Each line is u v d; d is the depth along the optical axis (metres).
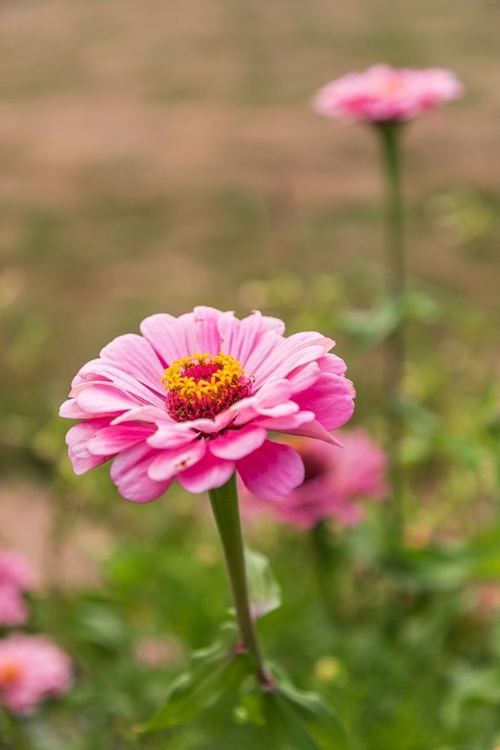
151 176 1.90
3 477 1.08
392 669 0.73
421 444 0.78
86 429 0.52
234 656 0.56
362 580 0.82
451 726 0.69
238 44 2.59
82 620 0.77
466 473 0.82
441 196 1.64
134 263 1.58
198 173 1.89
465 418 0.83
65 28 2.87
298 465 0.51
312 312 0.85
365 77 0.79
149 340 0.56
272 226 1.65
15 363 1.24
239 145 2.00
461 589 0.77
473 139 1.92
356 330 0.77
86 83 2.42
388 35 2.49
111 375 0.53
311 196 1.75
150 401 0.54
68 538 0.91
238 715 0.58
